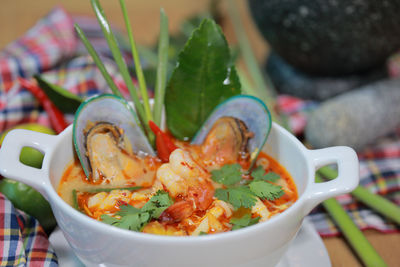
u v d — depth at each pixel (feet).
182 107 1.29
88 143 1.15
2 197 1.24
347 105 1.67
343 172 1.04
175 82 1.27
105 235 0.94
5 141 1.04
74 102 1.42
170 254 0.93
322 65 1.83
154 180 1.17
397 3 1.61
